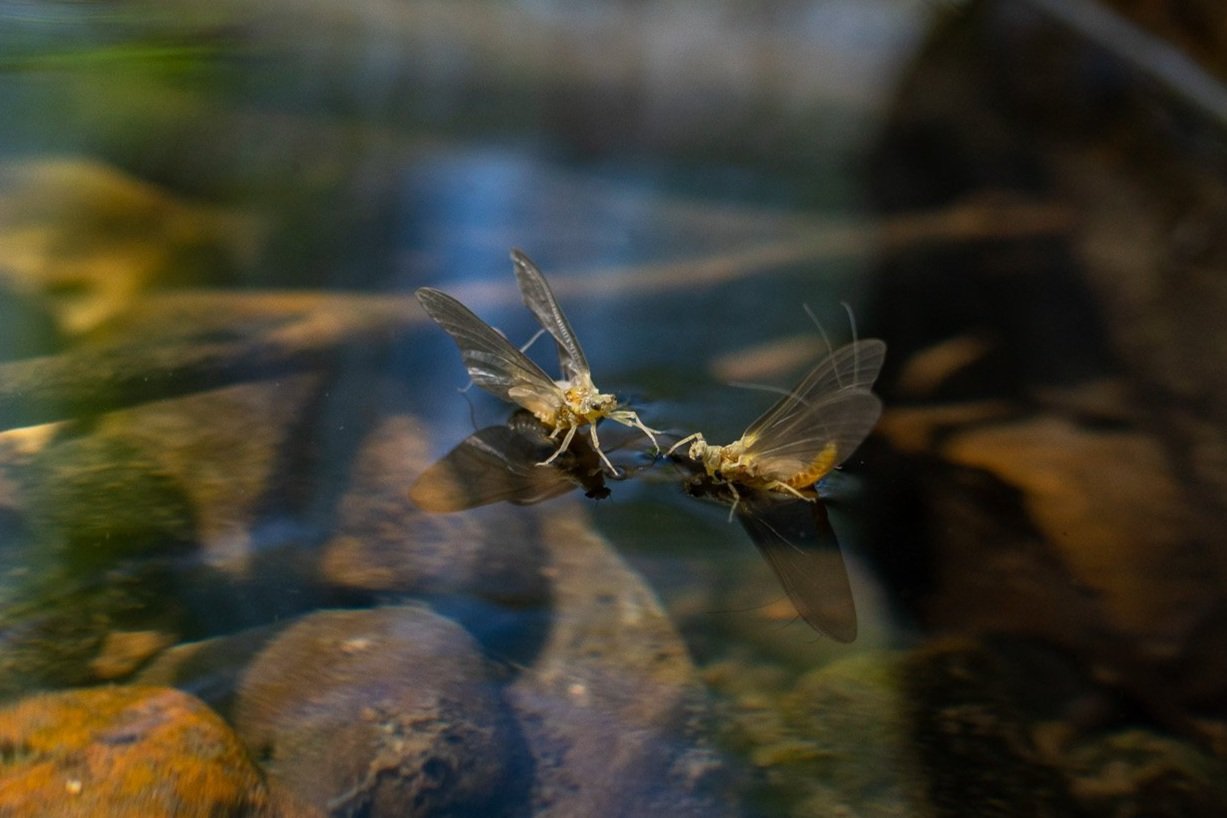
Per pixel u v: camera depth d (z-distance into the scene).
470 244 0.16
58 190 0.16
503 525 0.12
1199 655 0.11
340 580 0.11
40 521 0.11
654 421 0.13
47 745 0.10
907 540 0.12
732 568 0.11
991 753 0.10
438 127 0.20
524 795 0.10
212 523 0.11
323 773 0.10
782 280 0.16
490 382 0.13
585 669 0.11
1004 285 0.16
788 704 0.10
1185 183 0.19
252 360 0.13
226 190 0.17
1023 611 0.11
